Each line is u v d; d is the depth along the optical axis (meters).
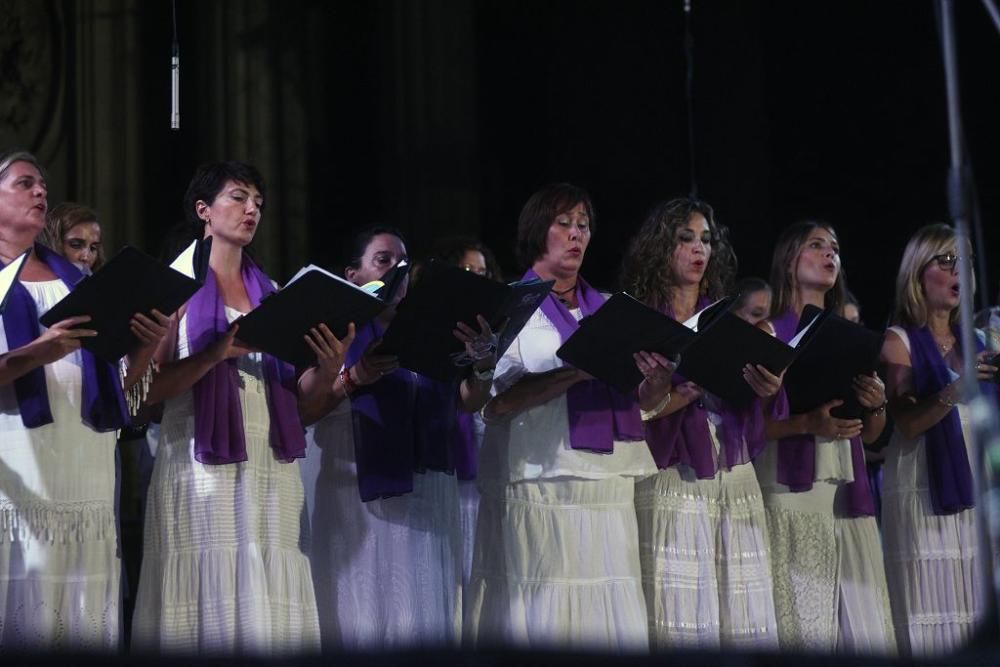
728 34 30.75
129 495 23.44
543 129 30.56
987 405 11.37
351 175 28.45
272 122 27.31
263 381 14.66
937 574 17.44
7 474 13.20
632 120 30.73
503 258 29.78
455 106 28.69
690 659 6.99
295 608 14.41
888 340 17.84
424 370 14.40
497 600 15.24
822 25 30.81
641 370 14.30
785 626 16.34
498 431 15.39
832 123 30.75
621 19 30.86
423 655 6.82
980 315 18.33
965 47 30.17
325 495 15.91
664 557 15.59
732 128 30.59
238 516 14.16
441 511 16.17
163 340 14.27
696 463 15.54
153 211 26.28
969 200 11.55
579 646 6.97
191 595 13.95
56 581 13.25
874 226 30.52
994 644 9.88
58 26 25.89
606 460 15.03
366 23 28.84
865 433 17.30
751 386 14.90
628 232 30.47
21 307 13.59
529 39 30.67
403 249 18.33
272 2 27.50
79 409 13.58
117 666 6.52
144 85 26.41
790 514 16.62
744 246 30.28
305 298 13.54
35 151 25.53
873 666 7.15
